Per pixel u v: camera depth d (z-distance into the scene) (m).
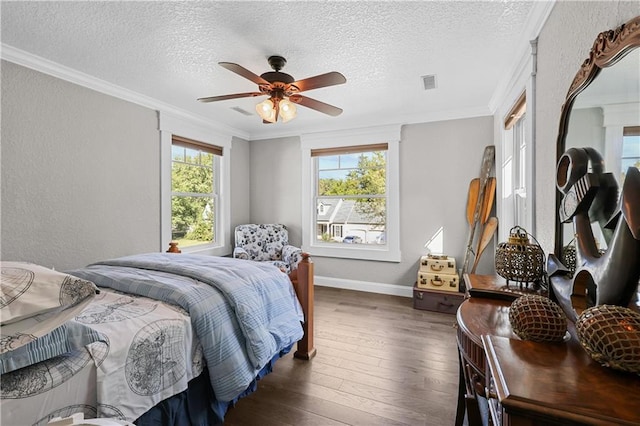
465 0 1.58
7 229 2.10
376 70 2.40
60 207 2.38
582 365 0.66
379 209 3.97
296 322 1.91
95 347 1.00
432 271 3.33
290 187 4.38
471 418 1.05
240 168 4.44
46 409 0.85
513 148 2.60
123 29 1.85
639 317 0.64
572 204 1.08
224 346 1.38
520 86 2.13
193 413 1.34
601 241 0.95
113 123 2.76
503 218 2.85
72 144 2.45
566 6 1.38
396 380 1.93
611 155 0.93
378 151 3.89
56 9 1.65
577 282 1.00
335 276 4.12
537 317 0.78
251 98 3.04
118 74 2.49
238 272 1.74
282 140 4.42
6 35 1.90
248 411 1.65
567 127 1.28
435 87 2.75
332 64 2.29
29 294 0.90
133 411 1.06
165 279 1.57
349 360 2.18
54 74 2.32
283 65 2.21
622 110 0.87
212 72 2.45
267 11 1.67
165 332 1.20
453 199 3.49
